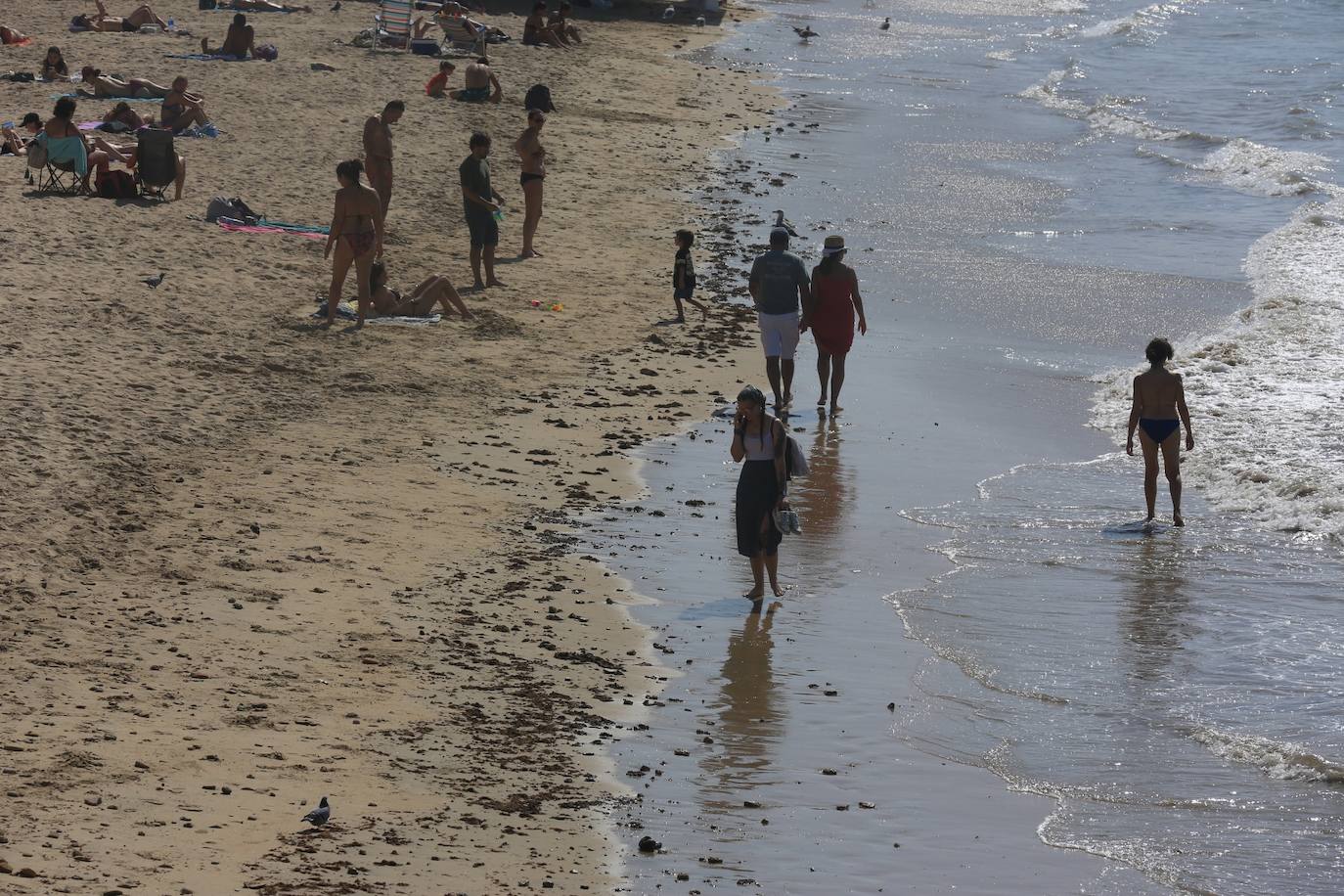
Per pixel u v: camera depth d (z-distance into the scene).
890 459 38.56
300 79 82.81
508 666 25.16
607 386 42.09
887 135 90.56
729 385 43.34
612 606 28.33
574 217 62.25
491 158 69.94
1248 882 19.56
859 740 23.59
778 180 74.38
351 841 18.53
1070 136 92.38
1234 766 23.06
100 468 31.45
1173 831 20.97
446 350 43.72
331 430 36.28
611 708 24.12
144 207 54.38
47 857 16.92
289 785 19.89
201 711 21.83
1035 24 158.50
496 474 34.78
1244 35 149.75
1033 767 22.94
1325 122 97.50
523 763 21.80
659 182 71.00
